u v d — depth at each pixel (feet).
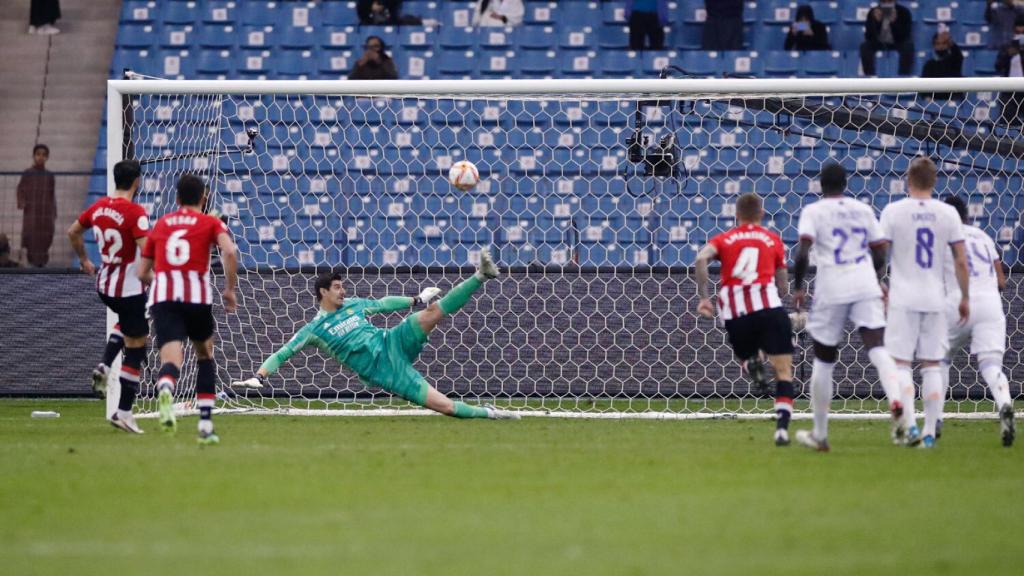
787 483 75.72
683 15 248.73
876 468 84.02
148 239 104.42
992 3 242.37
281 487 73.31
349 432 114.62
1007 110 201.57
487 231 197.67
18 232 183.73
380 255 195.21
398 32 245.04
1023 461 89.40
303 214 192.03
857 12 248.52
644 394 158.92
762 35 247.09
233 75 243.81
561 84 137.69
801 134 176.35
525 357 160.04
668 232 186.70
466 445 100.42
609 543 55.77
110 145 133.80
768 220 197.16
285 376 159.84
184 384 155.43
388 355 128.57
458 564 51.16
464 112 221.66
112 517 62.85
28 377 165.89
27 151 234.17
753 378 102.78
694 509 65.26
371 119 221.25
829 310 95.40
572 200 198.80
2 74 245.86
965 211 110.52
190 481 75.87
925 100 220.02
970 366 158.61
